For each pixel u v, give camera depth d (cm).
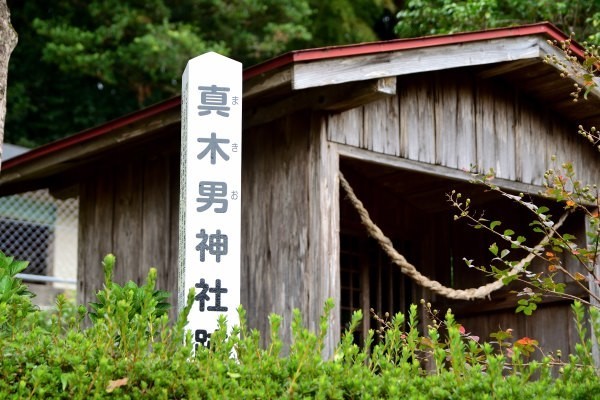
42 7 1664
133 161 777
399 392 305
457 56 621
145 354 339
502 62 672
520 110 740
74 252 1321
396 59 585
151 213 747
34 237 1281
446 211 876
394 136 646
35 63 1678
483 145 708
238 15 1578
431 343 366
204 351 315
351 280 810
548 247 788
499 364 321
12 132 1666
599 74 680
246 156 654
